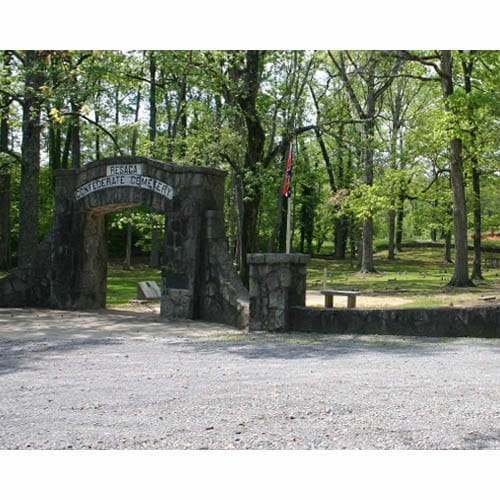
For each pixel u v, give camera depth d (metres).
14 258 40.31
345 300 20.62
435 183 31.86
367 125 31.88
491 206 39.69
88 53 22.27
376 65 27.91
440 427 5.57
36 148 24.19
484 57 22.11
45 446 5.25
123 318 15.48
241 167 22.08
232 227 25.95
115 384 7.43
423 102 41.12
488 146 26.09
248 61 21.02
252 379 7.56
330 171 44.25
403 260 49.53
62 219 17.72
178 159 21.70
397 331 11.38
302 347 10.24
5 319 15.09
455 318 10.90
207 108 23.50
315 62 24.11
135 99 36.19
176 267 15.57
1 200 37.41
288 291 12.44
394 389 6.90
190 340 11.44
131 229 42.97
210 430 5.57
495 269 40.19
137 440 5.35
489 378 7.39
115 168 16.72
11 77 23.17
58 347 10.52
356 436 5.37
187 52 19.86
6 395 6.93
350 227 45.91
